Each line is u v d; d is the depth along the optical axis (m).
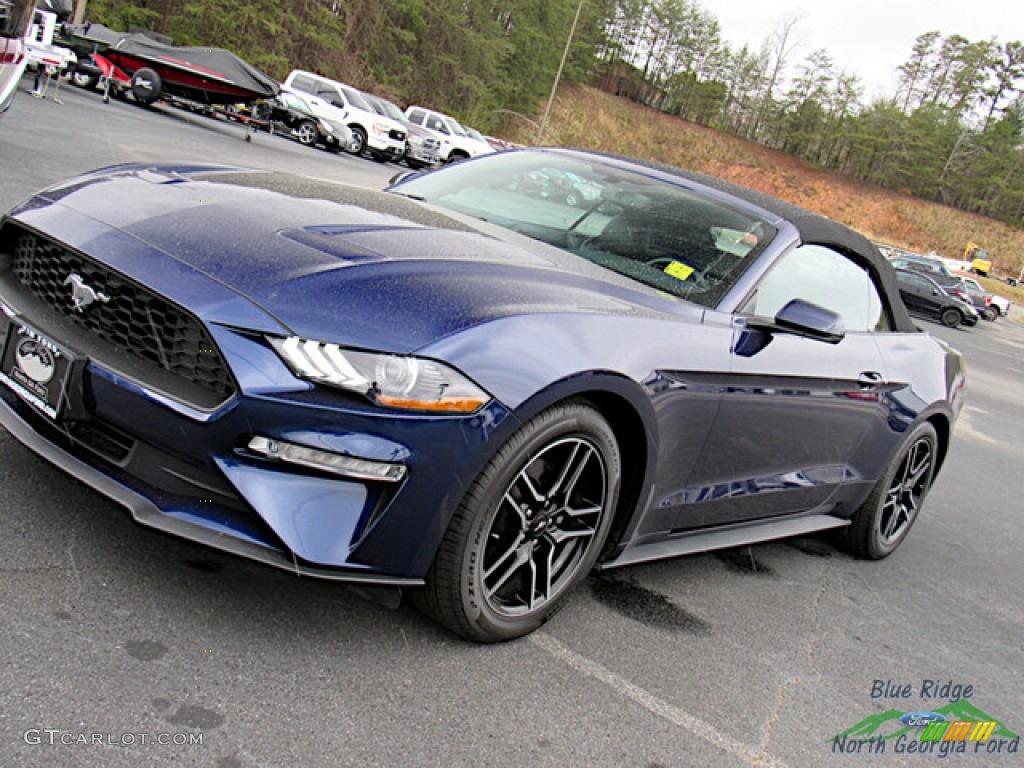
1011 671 3.36
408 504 2.04
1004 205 116.19
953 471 6.82
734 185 3.64
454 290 2.22
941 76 126.38
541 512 2.40
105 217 2.32
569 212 3.28
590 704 2.29
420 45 52.78
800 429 3.26
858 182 116.56
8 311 2.28
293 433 1.94
